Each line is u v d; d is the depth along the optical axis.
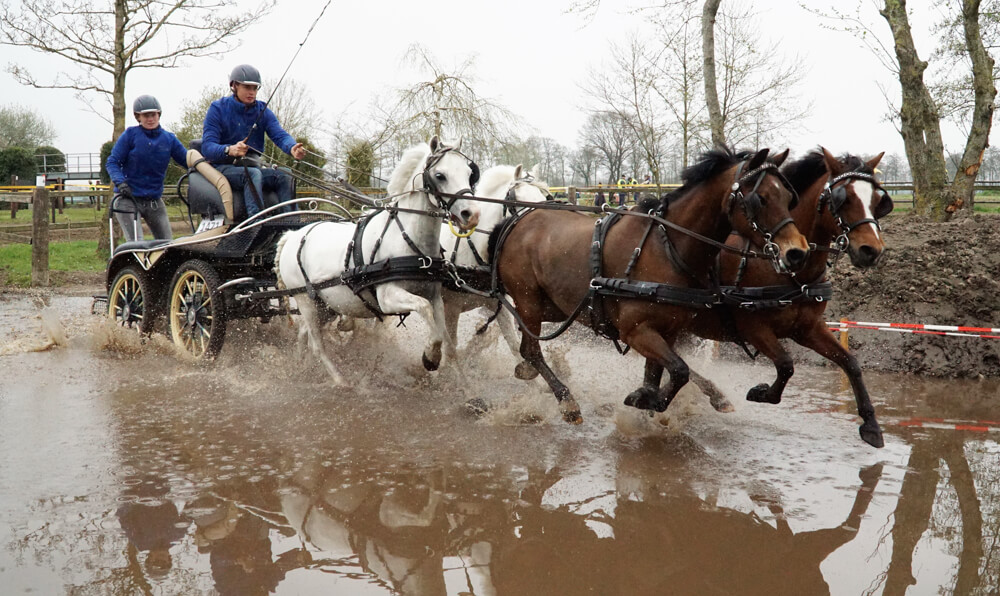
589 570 3.47
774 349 5.17
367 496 4.32
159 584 3.32
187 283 7.89
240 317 7.51
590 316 5.29
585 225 5.52
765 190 4.47
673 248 4.84
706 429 5.57
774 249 4.44
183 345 7.93
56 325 8.76
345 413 5.98
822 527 3.88
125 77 15.74
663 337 5.05
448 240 6.88
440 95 13.45
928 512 4.05
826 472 4.64
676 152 15.38
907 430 5.52
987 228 9.02
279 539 3.79
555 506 4.16
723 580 3.37
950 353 7.44
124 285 8.78
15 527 3.87
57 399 6.38
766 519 3.98
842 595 3.23
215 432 5.48
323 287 6.66
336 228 6.86
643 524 3.93
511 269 5.94
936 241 8.76
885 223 10.55
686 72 13.75
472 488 4.42
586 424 5.68
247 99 8.01
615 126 22.77
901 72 11.96
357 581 3.38
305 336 7.41
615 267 5.06
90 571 3.43
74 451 5.05
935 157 12.04
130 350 8.30
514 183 6.67
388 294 6.04
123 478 4.56
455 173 5.70
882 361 7.63
